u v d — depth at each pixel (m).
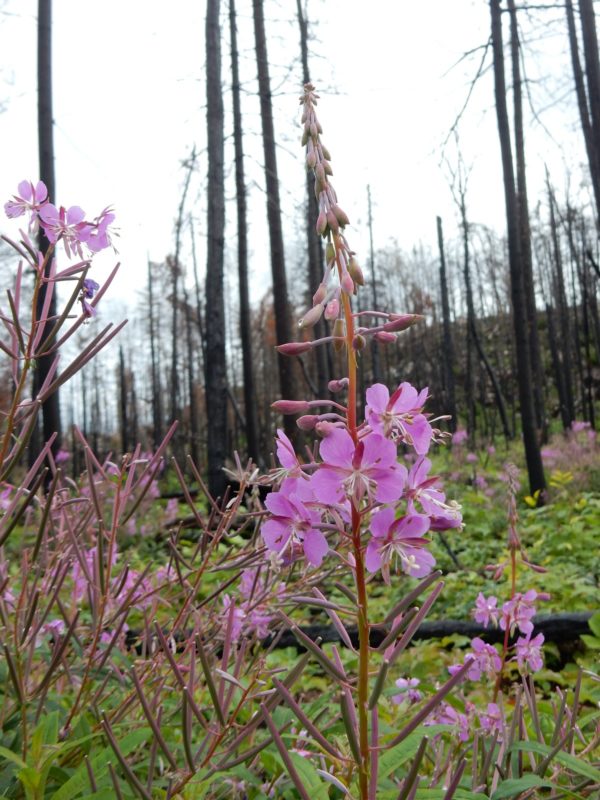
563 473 12.32
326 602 1.42
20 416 1.96
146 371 56.72
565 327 29.98
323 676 4.47
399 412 1.38
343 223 1.38
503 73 12.52
